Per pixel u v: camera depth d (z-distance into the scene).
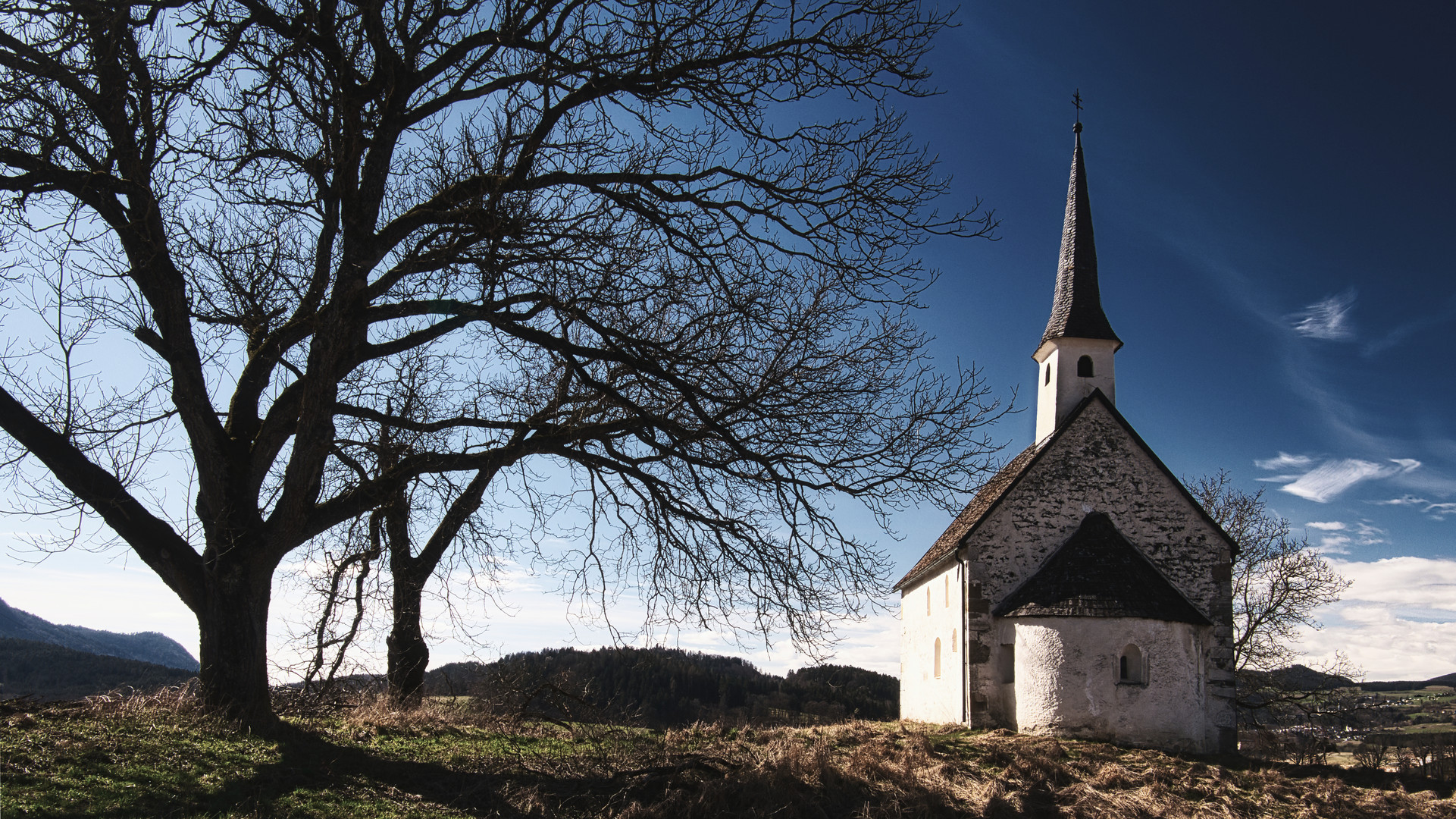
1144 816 13.79
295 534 10.39
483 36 10.96
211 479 10.12
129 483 10.00
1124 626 19.30
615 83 11.09
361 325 10.68
